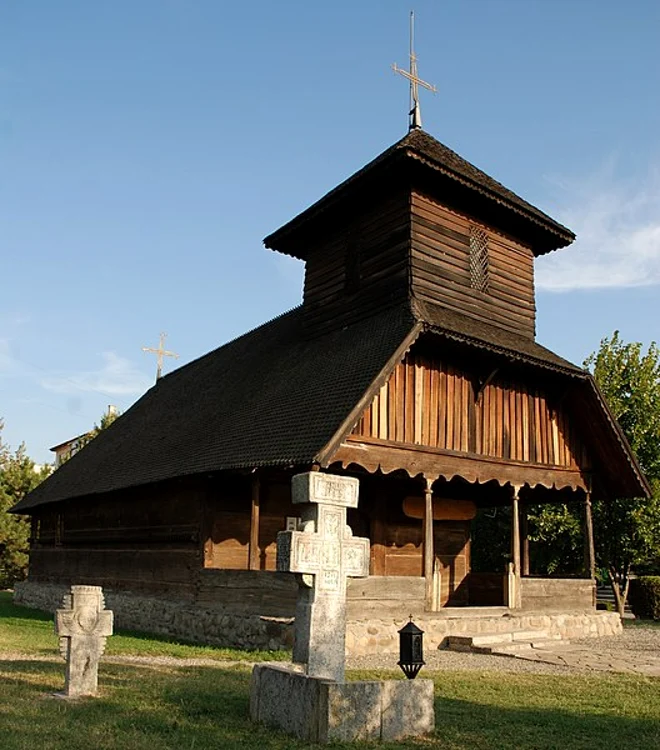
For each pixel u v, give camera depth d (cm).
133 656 1448
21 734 768
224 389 2506
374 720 794
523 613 1909
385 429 1777
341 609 949
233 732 802
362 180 2045
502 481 2009
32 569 3194
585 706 1012
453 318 1967
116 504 2478
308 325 2311
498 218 2205
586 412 2209
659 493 2588
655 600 2644
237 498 1978
